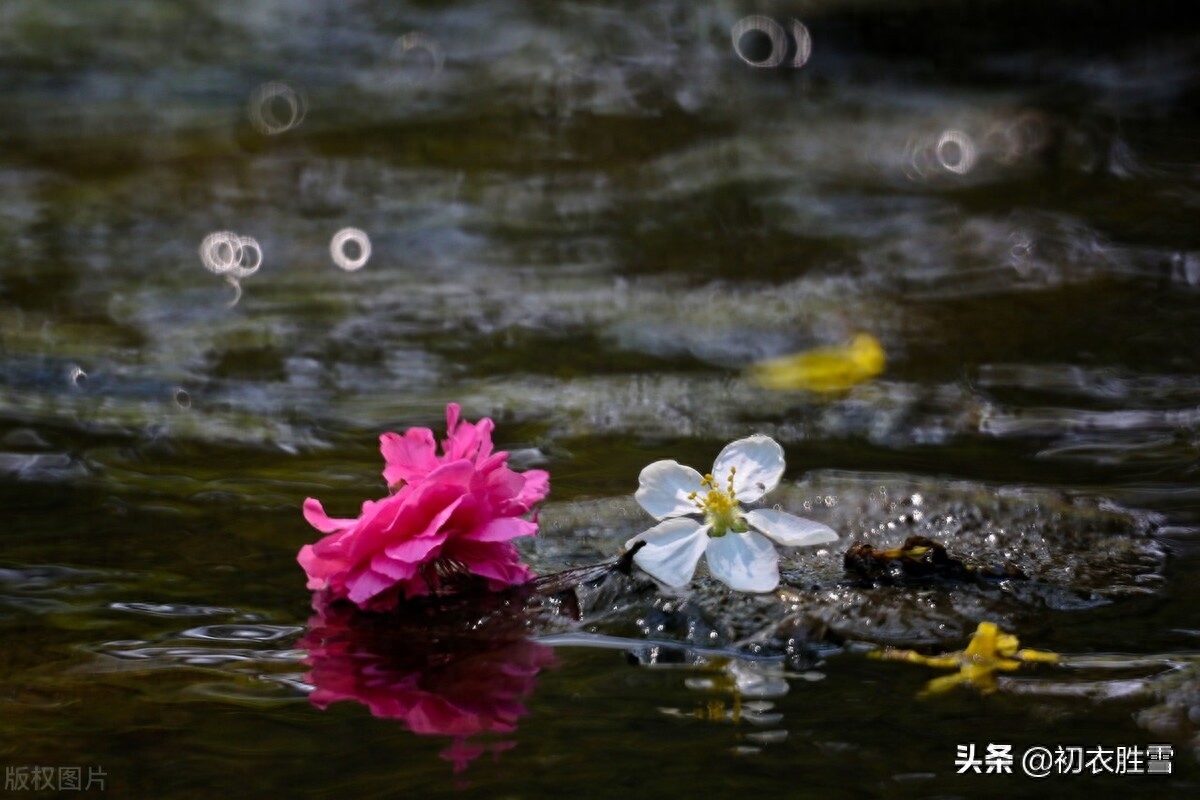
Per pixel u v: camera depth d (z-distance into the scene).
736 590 2.70
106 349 5.19
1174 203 6.89
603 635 2.71
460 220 7.05
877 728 2.29
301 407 4.57
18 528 3.46
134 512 3.58
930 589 2.86
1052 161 7.80
